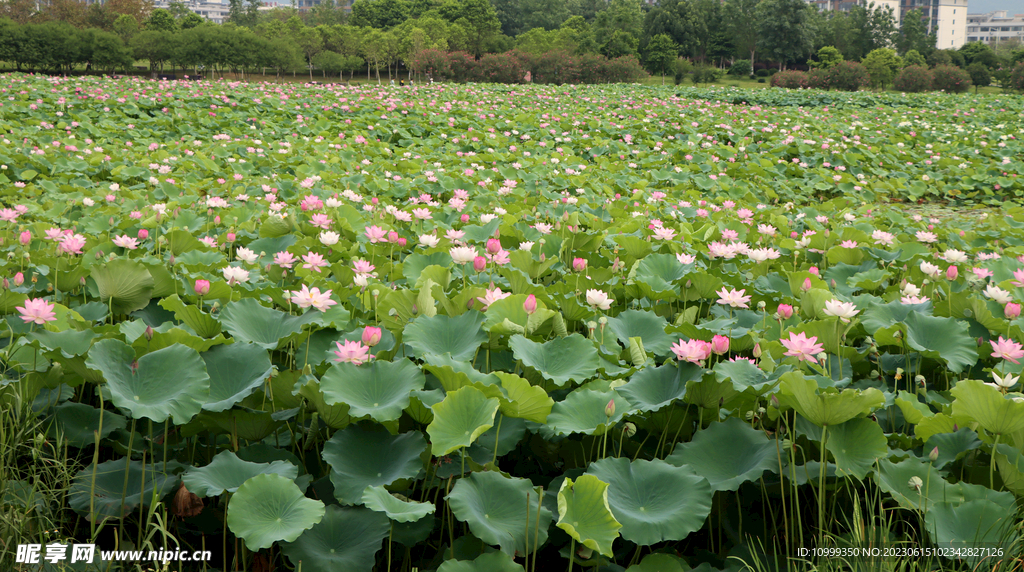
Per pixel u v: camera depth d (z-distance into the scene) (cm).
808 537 239
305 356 285
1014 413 219
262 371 255
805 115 2080
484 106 2002
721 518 242
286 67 5488
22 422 236
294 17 7625
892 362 331
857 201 1041
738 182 1101
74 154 975
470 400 227
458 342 289
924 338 319
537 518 203
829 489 234
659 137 1580
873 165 1321
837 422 222
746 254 462
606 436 252
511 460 277
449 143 1374
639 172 1166
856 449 230
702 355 246
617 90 3027
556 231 535
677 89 3222
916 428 251
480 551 212
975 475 239
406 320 315
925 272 400
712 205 841
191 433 245
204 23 7806
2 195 753
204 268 412
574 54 7000
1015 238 697
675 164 1302
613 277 440
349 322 317
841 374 299
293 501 203
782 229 696
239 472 220
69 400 281
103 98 1514
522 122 1688
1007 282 406
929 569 204
